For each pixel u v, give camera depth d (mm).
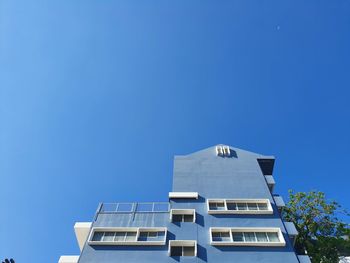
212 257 24953
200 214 29031
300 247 32688
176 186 32250
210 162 35531
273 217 28562
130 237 27078
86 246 26125
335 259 31344
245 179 33156
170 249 25719
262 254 25125
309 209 34375
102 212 29641
